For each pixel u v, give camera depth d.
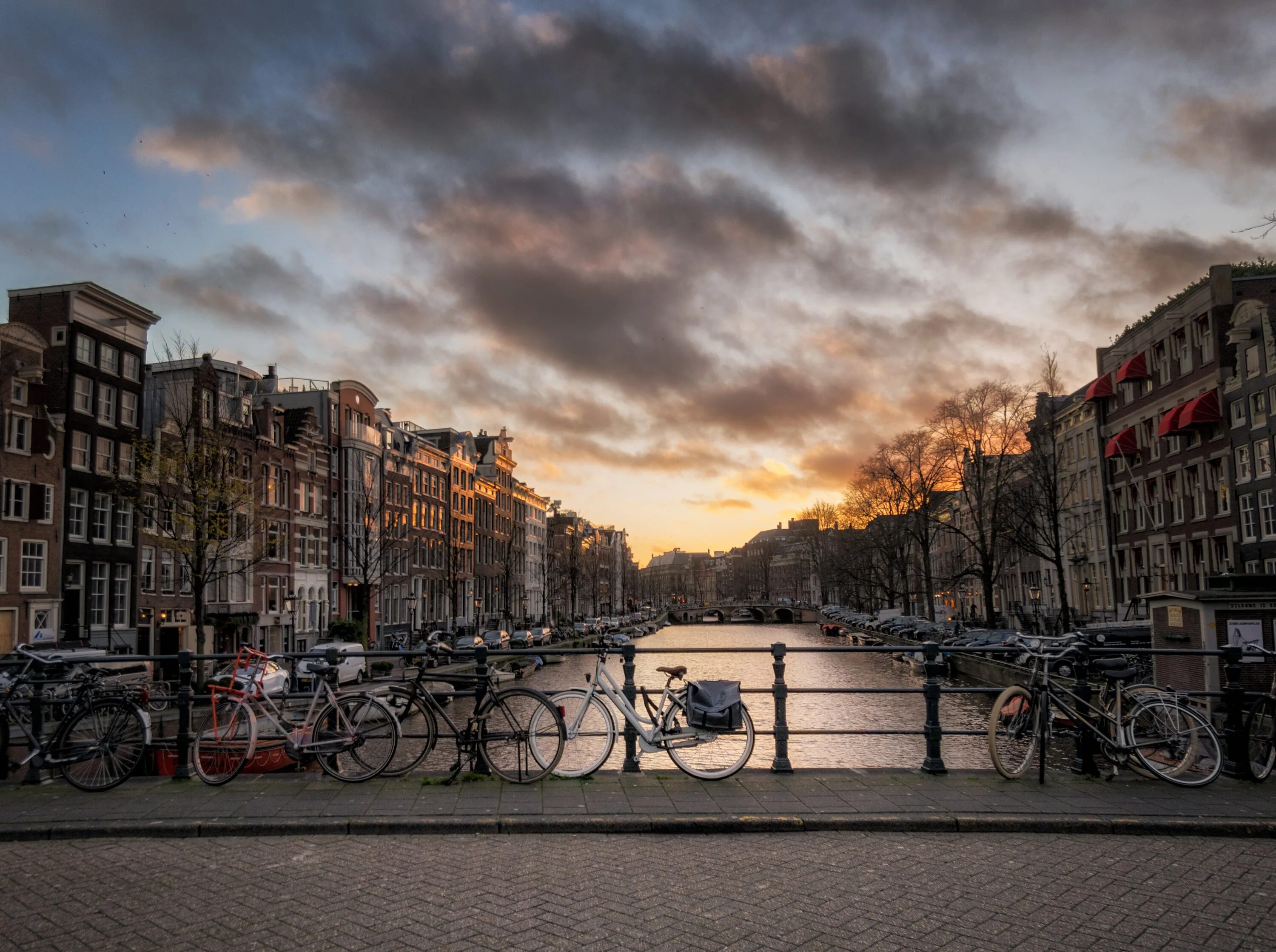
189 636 40.66
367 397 58.62
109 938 5.16
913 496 68.50
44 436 33.28
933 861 6.65
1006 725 9.26
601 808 7.86
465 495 78.44
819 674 55.78
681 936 5.18
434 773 9.30
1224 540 42.00
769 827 7.48
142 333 39.19
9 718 9.42
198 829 7.41
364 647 47.38
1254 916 5.54
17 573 32.03
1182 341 45.91
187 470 31.88
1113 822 7.50
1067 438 62.22
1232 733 9.16
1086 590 59.59
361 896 5.86
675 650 9.47
